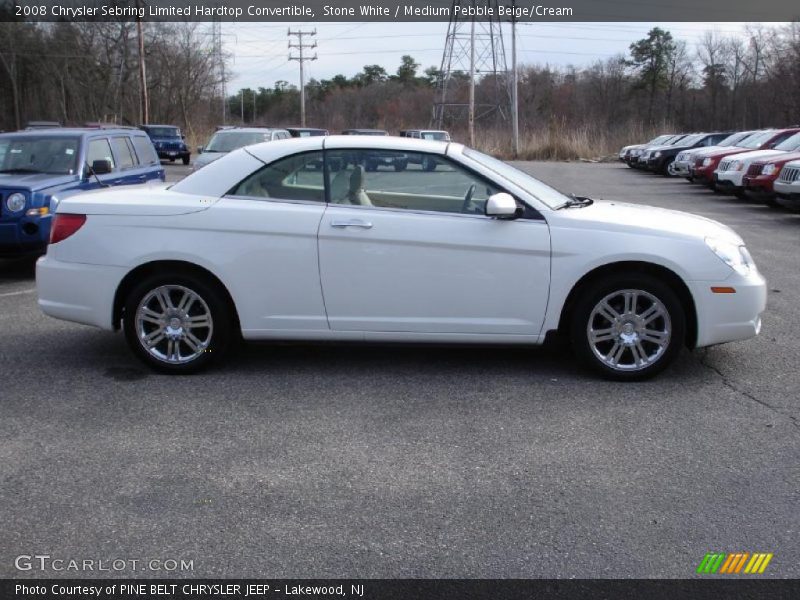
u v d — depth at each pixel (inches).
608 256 200.7
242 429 176.4
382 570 120.6
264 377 213.3
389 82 3809.1
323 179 210.1
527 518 136.1
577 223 203.2
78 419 182.7
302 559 123.7
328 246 204.7
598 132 1887.3
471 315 205.9
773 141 797.2
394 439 170.6
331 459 160.4
